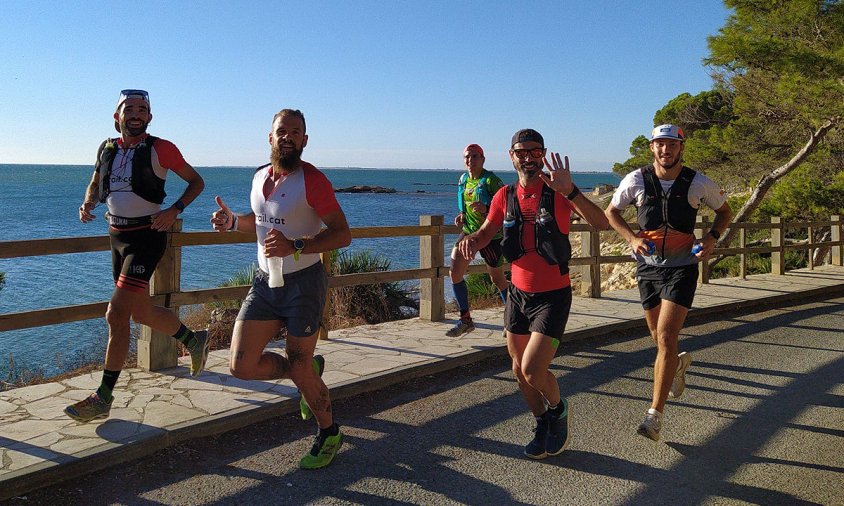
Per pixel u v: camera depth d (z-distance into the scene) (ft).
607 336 25.63
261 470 12.64
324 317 22.67
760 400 17.85
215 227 13.17
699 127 93.35
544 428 13.58
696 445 14.48
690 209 14.32
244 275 35.58
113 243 14.30
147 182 13.83
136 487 11.77
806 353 23.31
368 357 20.26
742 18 50.83
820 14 48.34
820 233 57.00
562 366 21.16
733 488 12.34
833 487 12.42
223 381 17.19
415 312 35.09
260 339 12.23
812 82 46.70
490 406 16.84
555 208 12.54
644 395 18.16
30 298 46.19
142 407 15.02
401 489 11.98
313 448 12.87
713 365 21.58
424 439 14.49
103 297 46.91
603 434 15.08
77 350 31.30
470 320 23.03
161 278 17.56
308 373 12.39
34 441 12.85
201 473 12.44
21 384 19.86
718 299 33.24
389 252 77.71
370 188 467.93
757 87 53.62
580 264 32.40
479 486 12.17
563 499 11.73
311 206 11.94
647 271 14.85
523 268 12.83
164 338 18.20
